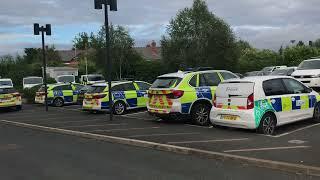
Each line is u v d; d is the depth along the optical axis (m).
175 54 44.09
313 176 7.42
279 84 12.03
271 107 11.54
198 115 13.98
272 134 11.38
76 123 15.93
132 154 9.84
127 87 19.12
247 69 47.34
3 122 17.84
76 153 10.16
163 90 14.07
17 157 9.88
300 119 12.41
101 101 18.72
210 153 9.16
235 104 11.65
